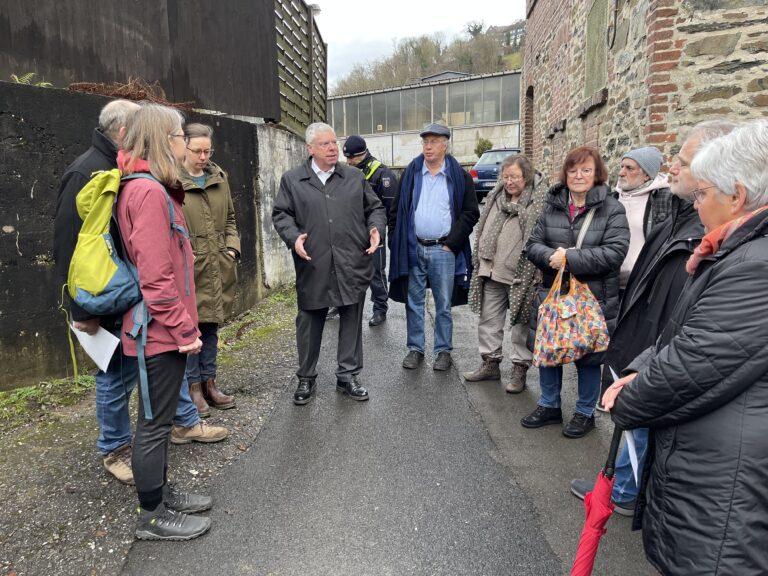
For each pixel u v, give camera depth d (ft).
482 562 7.00
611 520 7.96
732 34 12.67
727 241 4.70
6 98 10.58
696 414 4.60
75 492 8.38
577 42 22.03
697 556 4.56
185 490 8.57
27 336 11.37
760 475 4.37
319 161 11.23
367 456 9.64
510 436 10.41
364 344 16.03
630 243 10.67
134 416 10.97
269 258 20.33
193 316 7.91
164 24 15.58
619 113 16.21
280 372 13.53
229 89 18.48
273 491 8.57
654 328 7.24
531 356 12.28
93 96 12.05
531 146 39.70
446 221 13.32
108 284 6.62
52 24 12.66
